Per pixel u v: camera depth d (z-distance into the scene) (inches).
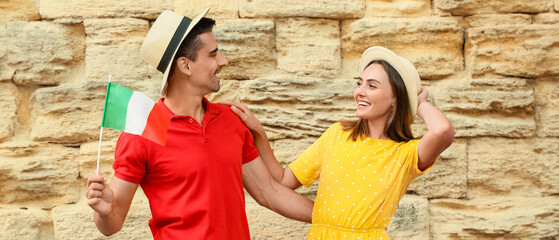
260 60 151.7
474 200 152.1
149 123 97.0
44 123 147.6
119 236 145.3
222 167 102.7
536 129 154.6
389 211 107.0
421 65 153.9
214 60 104.3
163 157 99.6
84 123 148.0
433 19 154.3
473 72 153.9
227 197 103.0
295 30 153.9
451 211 151.0
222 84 150.0
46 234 147.2
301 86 150.6
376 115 108.0
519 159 152.5
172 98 105.1
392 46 154.1
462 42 155.3
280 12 152.3
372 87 107.4
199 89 104.3
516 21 154.7
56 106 147.4
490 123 151.6
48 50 149.7
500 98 151.7
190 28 100.7
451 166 151.6
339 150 111.3
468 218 150.2
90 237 145.6
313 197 150.4
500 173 152.4
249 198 150.3
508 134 151.6
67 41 151.1
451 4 154.5
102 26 149.9
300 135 150.1
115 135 149.8
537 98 155.3
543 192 153.3
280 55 153.7
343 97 151.0
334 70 153.6
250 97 149.6
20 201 146.6
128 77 150.1
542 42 152.3
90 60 149.4
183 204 100.3
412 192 152.3
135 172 99.3
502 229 148.6
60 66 150.6
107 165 148.8
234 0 152.5
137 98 98.1
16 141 147.6
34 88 151.9
